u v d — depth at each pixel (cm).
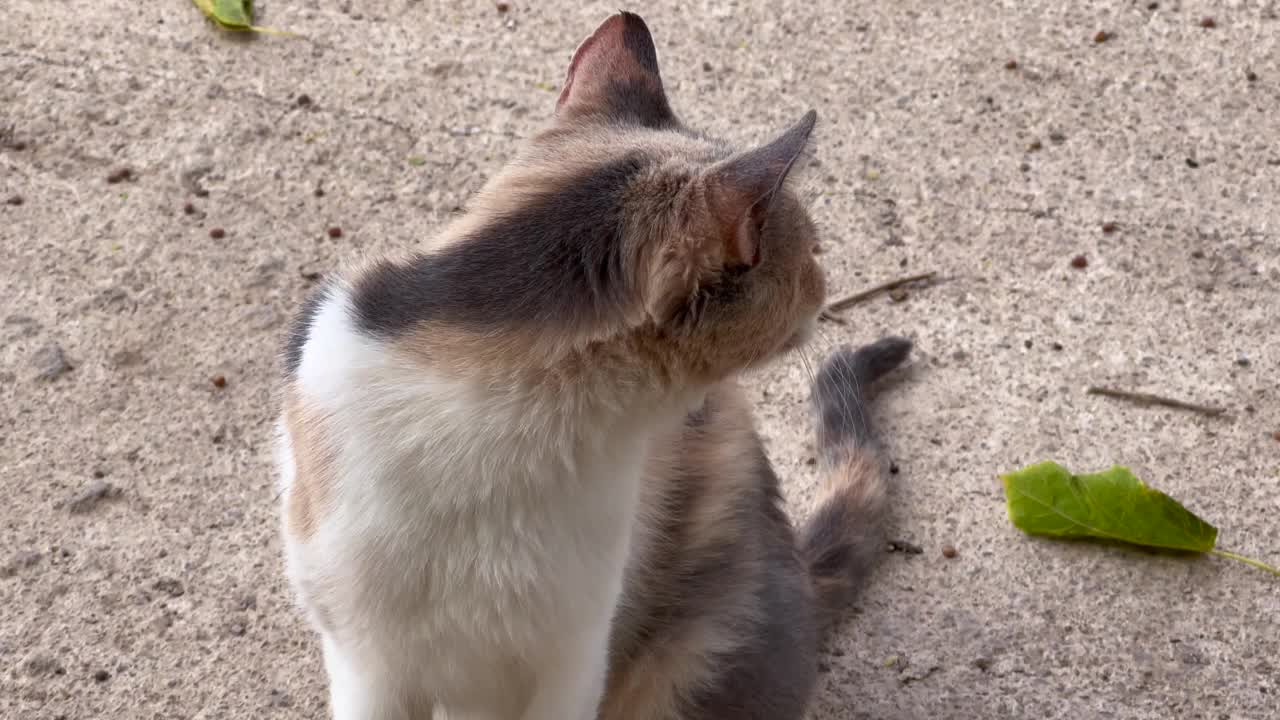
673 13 165
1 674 126
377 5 164
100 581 131
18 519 133
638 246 107
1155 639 131
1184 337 146
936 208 153
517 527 111
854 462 136
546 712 117
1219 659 130
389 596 112
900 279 148
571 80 119
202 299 145
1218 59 163
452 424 109
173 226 148
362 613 113
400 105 157
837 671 130
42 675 127
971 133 158
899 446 140
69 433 137
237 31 161
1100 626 132
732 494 123
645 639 122
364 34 162
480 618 113
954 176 155
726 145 113
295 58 160
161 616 130
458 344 108
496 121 157
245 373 141
